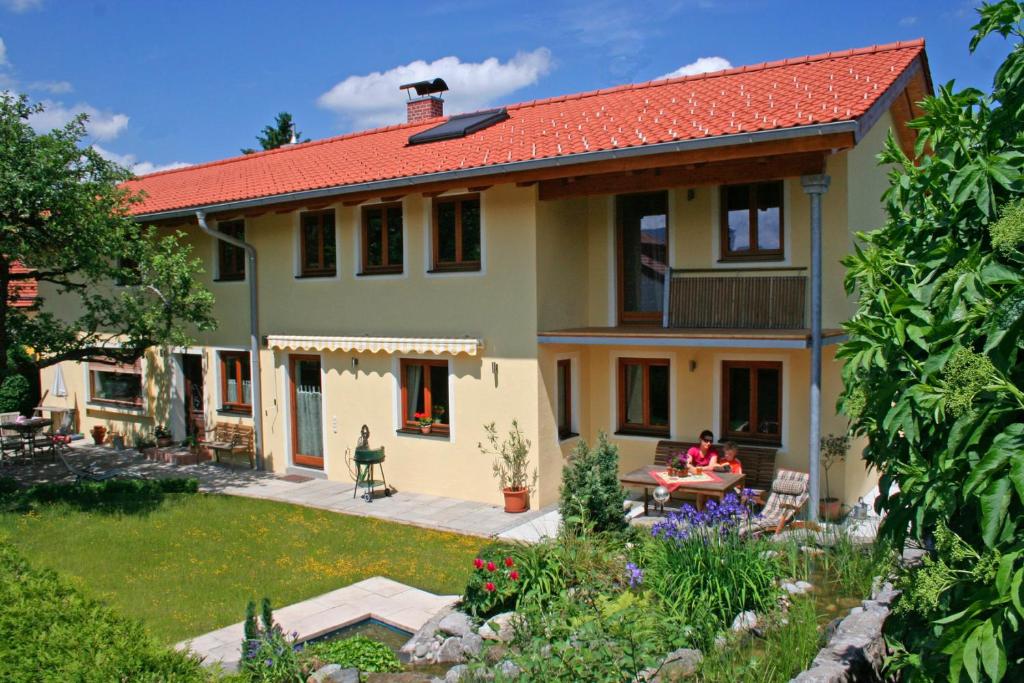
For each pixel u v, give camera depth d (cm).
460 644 873
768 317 1386
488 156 1502
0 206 1544
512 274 1532
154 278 1814
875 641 687
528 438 1535
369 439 1780
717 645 749
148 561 1294
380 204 1748
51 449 2189
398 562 1280
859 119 1120
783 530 1163
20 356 1816
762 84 1541
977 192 509
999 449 424
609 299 1623
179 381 2198
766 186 1430
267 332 1956
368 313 1761
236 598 1130
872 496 1494
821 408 1384
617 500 1241
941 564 465
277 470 1953
